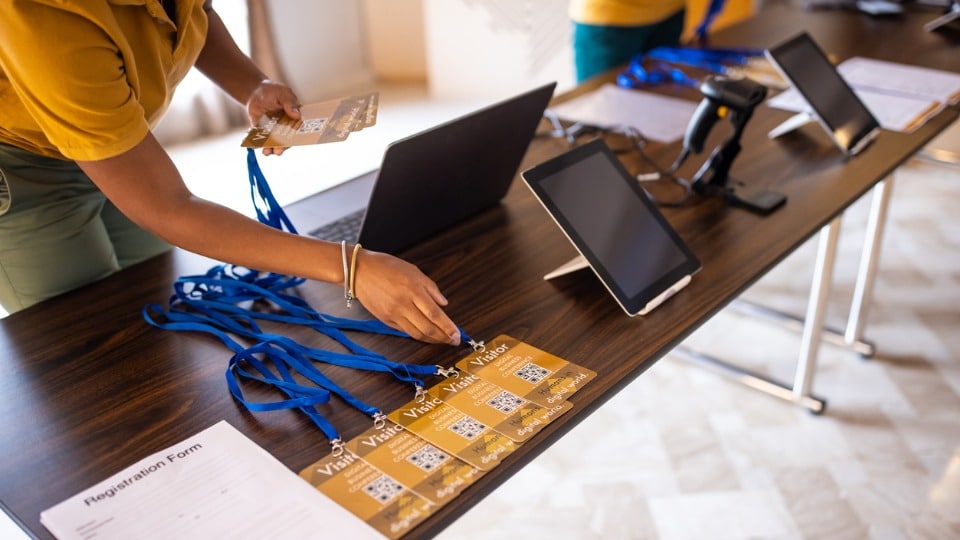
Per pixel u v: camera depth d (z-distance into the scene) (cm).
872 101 196
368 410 100
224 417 101
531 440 96
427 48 462
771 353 236
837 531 180
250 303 126
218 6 413
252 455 94
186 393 106
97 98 98
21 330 120
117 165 103
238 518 85
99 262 142
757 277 130
